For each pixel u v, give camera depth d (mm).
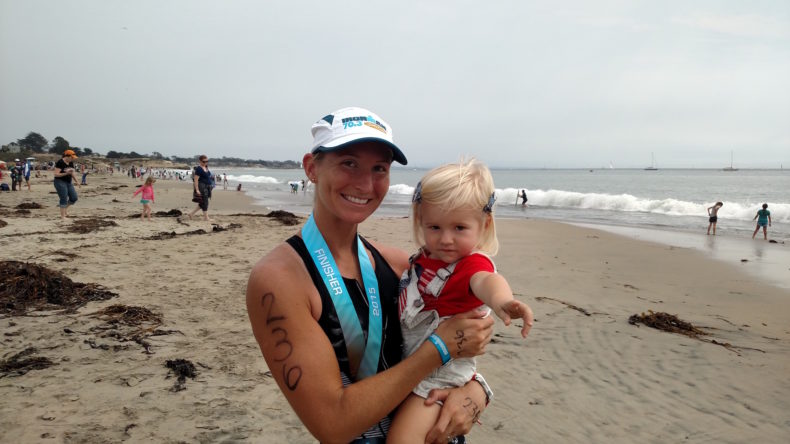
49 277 6508
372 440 1582
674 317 7199
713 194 47375
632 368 5418
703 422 4281
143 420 3508
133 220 15555
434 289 1708
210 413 3678
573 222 24406
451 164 1848
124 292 6785
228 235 13055
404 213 27094
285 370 1353
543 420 4156
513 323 6879
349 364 1536
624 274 11164
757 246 16375
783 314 8195
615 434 4012
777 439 4031
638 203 32031
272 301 1392
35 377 4055
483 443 3736
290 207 28469
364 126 1521
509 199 39469
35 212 16578
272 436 3436
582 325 6879
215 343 5055
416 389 1661
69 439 3201
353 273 1648
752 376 5301
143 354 4660
